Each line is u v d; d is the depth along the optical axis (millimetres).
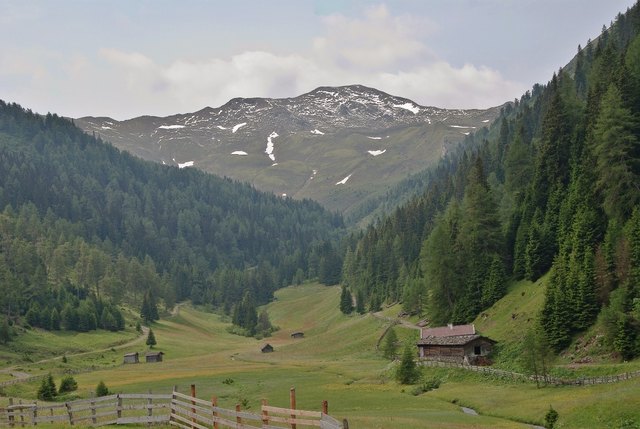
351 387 98250
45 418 45719
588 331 91625
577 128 138125
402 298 189000
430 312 142625
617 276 92938
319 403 81125
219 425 37750
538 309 106125
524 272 128500
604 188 110125
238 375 124938
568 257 107562
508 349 101938
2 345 162125
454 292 138000
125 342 197125
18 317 191125
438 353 110375
